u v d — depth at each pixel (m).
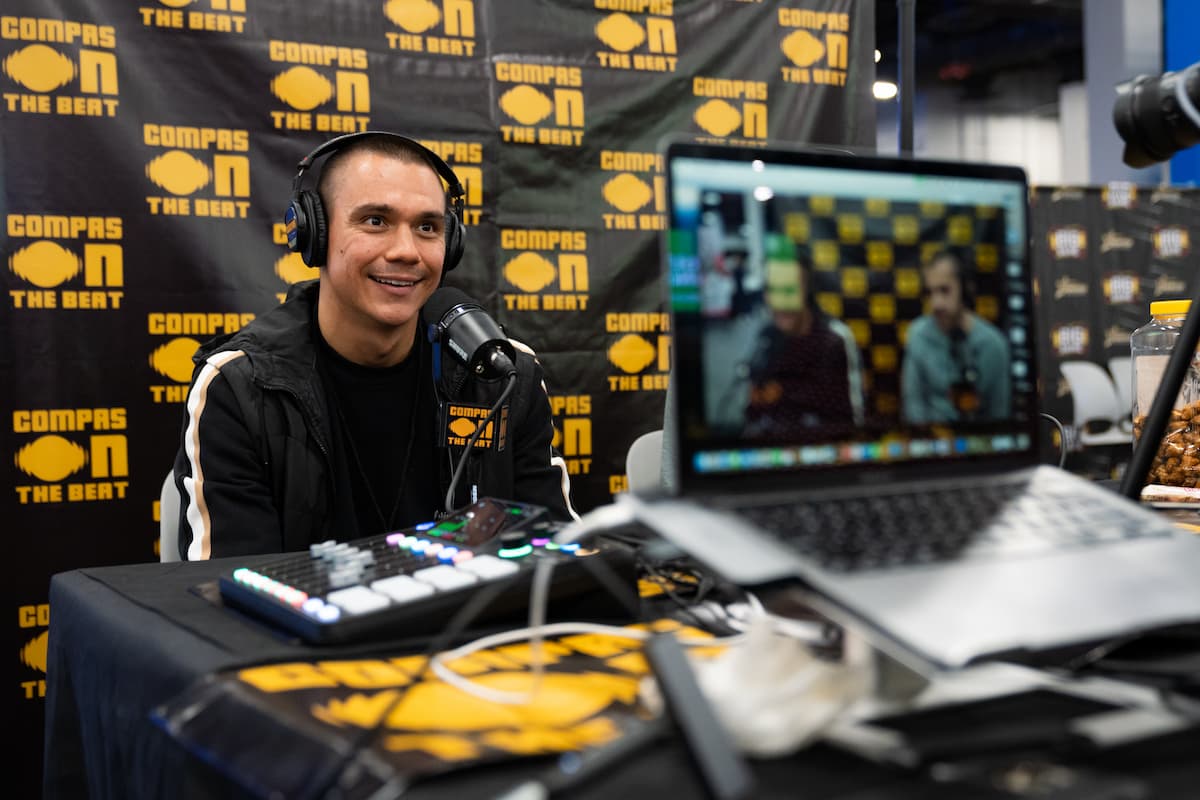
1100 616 0.50
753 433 0.61
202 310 2.24
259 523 1.44
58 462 2.13
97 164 2.15
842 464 0.63
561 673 0.60
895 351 0.66
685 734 0.44
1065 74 10.04
